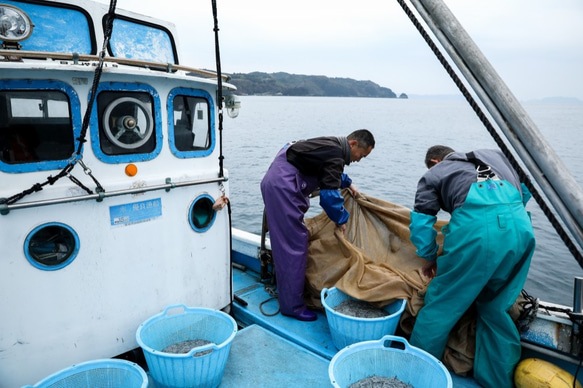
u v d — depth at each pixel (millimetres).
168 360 2428
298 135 32969
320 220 3852
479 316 2857
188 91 2904
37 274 2412
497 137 1215
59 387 2338
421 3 1167
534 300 2807
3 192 2273
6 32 2541
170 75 2693
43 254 2432
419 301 3080
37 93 2332
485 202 2562
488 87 1089
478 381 2830
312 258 3701
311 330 3404
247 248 4449
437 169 2936
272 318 3564
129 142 2676
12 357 2408
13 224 2295
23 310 2398
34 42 2719
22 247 2338
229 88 3150
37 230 2367
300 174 3367
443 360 2955
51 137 2412
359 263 3342
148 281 2854
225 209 3254
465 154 2949
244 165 18938
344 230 3684
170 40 3498
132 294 2791
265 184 3418
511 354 2645
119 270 2707
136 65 2689
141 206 2734
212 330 2986
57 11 2820
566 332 2691
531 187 1167
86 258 2561
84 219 2516
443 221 3441
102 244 2605
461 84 1286
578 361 2637
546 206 1134
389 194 14352
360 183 16109
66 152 2471
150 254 2830
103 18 3004
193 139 3033
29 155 2354
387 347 2771
